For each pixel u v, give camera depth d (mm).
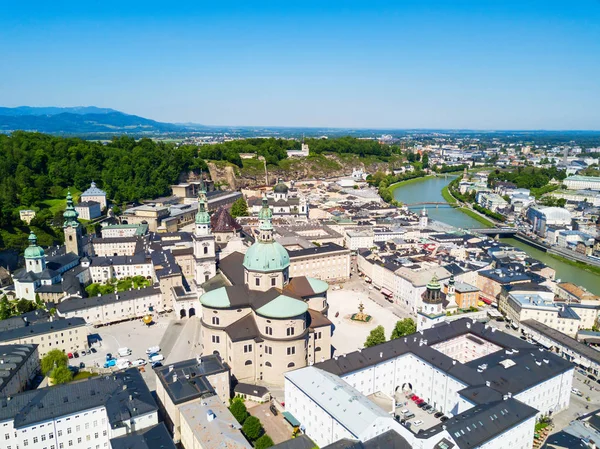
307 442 133750
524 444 141375
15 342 192625
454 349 197750
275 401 170875
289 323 179375
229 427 133250
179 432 144250
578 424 145000
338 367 166125
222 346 192000
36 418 133750
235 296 193500
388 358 175375
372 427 131750
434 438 127438
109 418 135125
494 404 141750
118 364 193625
